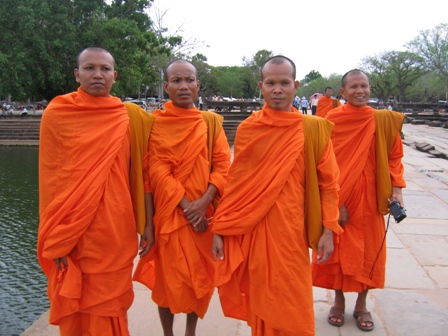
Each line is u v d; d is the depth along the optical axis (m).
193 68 2.79
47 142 2.41
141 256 2.76
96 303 2.38
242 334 3.07
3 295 5.87
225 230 2.40
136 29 22.83
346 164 2.97
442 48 39.31
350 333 3.01
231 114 25.00
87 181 2.33
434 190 8.13
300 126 2.38
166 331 2.88
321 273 3.07
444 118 29.03
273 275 2.29
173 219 2.63
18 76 21.47
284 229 2.30
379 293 3.68
